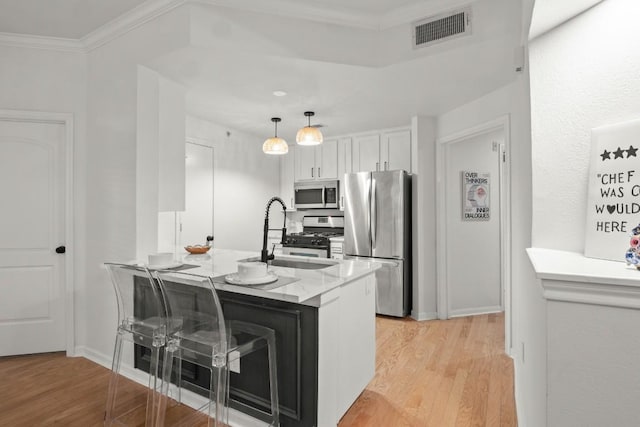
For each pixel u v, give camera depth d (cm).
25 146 272
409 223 385
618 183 99
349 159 466
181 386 213
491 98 297
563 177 116
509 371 250
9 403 208
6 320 269
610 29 108
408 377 241
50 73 271
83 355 275
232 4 224
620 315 74
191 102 334
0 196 266
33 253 274
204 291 154
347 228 405
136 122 244
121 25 246
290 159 520
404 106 340
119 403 208
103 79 265
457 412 199
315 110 358
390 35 249
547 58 120
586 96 112
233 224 444
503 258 399
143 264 223
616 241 98
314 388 165
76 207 275
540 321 99
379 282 382
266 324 179
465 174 381
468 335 322
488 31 215
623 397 74
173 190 279
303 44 238
